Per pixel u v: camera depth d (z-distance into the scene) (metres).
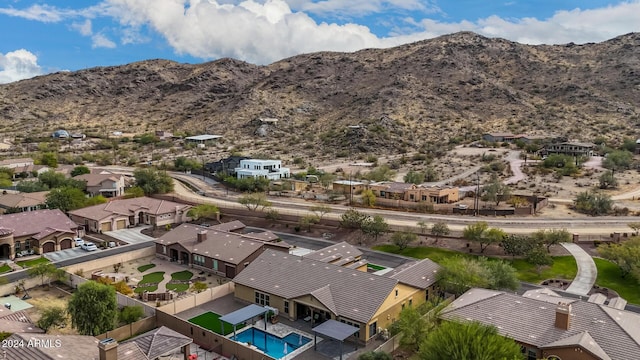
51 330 50.12
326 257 68.00
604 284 66.69
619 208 107.06
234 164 162.25
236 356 44.91
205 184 145.75
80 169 136.88
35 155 183.25
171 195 123.50
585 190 127.81
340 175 155.50
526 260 75.75
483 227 80.12
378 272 72.38
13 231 79.12
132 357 36.62
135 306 52.50
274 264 61.34
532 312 45.00
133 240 89.50
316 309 53.06
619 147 183.12
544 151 178.12
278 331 52.09
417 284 57.06
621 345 38.81
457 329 35.72
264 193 129.88
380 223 87.75
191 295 59.81
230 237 76.94
